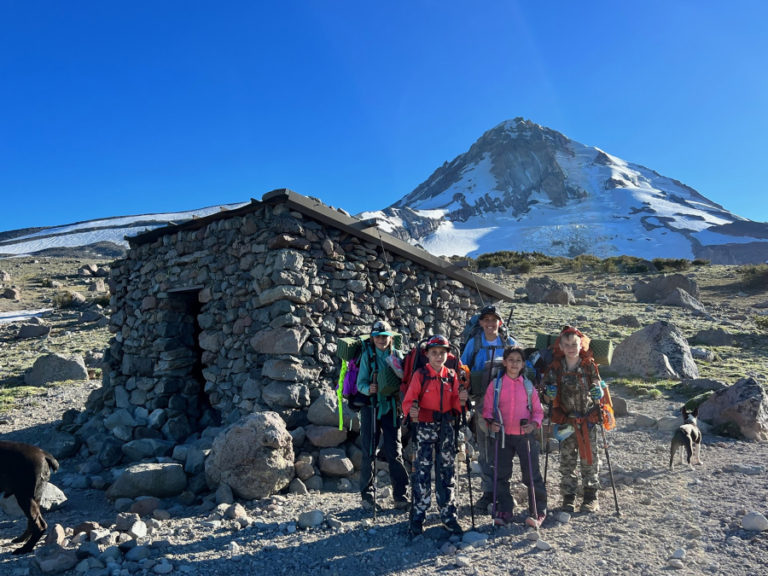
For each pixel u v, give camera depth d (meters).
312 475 6.73
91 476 7.62
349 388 6.01
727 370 14.31
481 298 11.47
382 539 4.91
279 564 4.45
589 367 5.38
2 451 4.93
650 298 32.84
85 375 16.86
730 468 6.66
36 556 4.57
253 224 8.12
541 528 4.98
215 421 9.15
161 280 9.88
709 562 4.14
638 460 7.26
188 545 4.86
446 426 5.10
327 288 8.21
